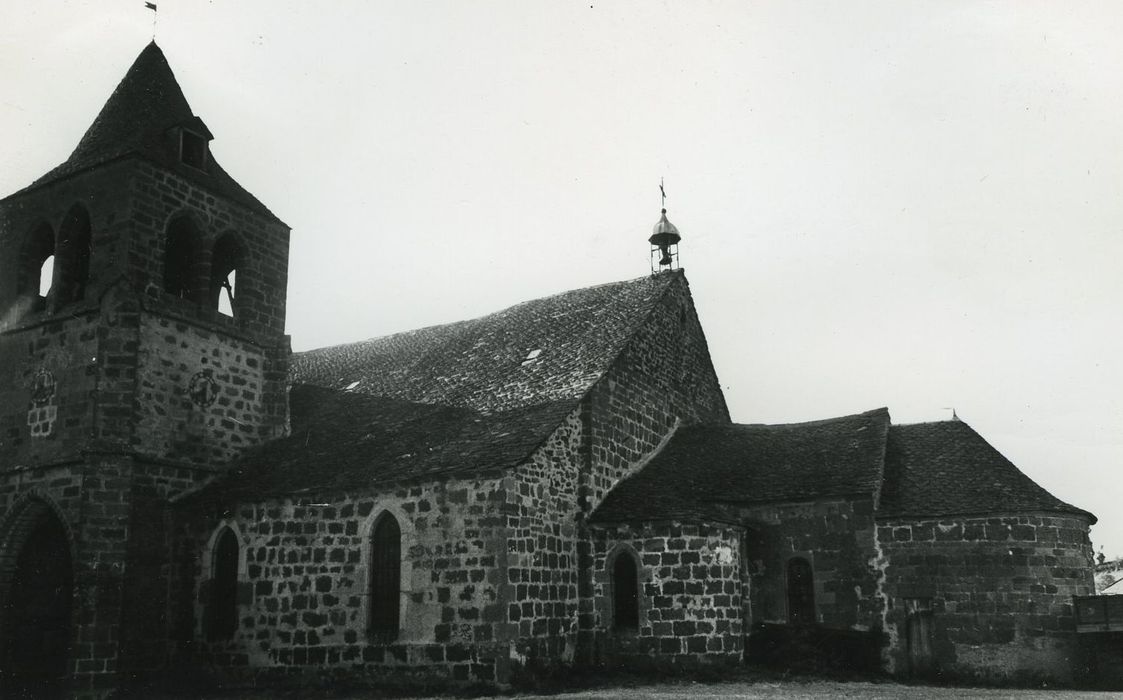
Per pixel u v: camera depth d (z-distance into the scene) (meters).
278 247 31.36
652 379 29.91
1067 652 22.67
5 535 25.59
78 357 25.86
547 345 30.47
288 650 23.69
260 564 24.66
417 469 23.36
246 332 29.61
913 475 25.98
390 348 36.28
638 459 28.33
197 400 27.59
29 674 25.30
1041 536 23.42
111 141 27.94
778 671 23.58
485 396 28.08
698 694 20.08
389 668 22.28
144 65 30.14
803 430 29.34
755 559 25.61
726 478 27.27
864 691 20.78
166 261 29.53
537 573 22.81
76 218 27.77
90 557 23.86
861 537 24.69
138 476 25.47
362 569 23.19
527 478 22.88
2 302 27.81
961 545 23.88
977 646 23.30
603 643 24.27
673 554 24.03
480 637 21.38
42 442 25.84
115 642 23.86
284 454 28.00
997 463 25.64
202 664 24.80
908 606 23.98
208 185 28.88
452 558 22.12
